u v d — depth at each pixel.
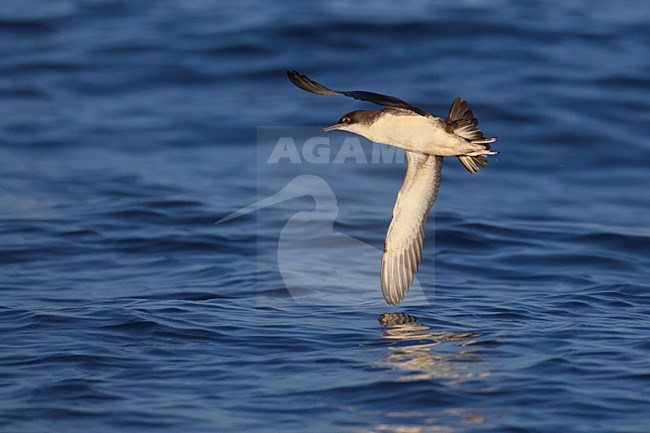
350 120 10.44
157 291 12.93
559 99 22.98
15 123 22.48
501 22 27.06
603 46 25.94
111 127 22.39
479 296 12.83
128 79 24.98
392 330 10.98
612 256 15.16
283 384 9.24
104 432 8.18
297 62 25.20
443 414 8.52
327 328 11.09
